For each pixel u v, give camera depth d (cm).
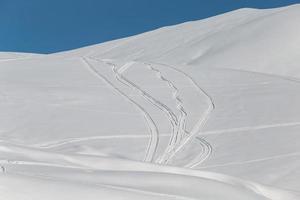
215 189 1310
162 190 1212
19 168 1358
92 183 1162
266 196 1493
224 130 2789
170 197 1083
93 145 2534
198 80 3981
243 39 8006
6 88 3541
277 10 9588
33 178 988
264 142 2547
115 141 2622
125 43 10225
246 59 7094
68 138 2645
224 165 2236
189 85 3822
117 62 4719
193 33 9606
